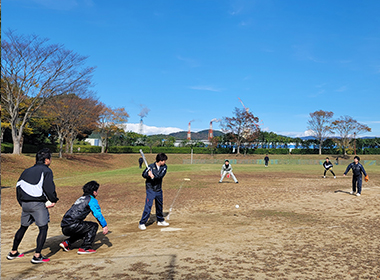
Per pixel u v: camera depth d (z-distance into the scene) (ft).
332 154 229.25
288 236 18.61
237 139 213.87
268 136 249.14
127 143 233.14
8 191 49.75
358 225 21.95
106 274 12.16
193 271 12.38
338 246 16.25
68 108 117.91
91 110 136.46
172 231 20.36
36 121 131.85
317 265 13.16
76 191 47.21
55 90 94.63
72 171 104.78
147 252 15.24
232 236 18.65
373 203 32.48
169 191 44.55
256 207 30.96
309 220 24.11
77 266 13.29
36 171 14.29
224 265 13.11
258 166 134.31
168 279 11.51
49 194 14.17
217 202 34.45
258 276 11.84
